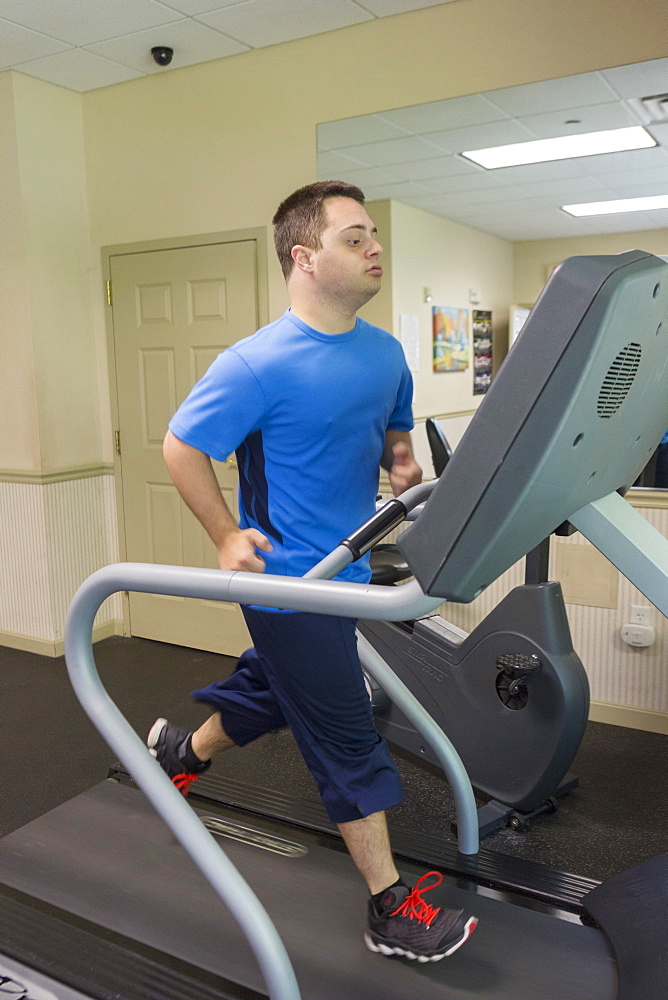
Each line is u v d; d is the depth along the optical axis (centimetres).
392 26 289
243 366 147
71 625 140
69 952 162
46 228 364
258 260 335
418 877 188
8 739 288
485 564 85
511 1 266
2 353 372
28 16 290
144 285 371
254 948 130
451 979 149
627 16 247
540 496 83
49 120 362
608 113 253
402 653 245
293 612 146
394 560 244
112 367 387
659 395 96
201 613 377
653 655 279
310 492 152
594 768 257
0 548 390
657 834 218
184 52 324
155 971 156
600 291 72
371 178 295
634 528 99
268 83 321
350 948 159
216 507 150
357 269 147
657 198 247
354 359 152
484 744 225
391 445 175
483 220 270
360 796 152
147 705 315
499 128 270
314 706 151
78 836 204
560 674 206
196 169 346
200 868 133
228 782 238
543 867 191
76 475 385
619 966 149
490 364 267
